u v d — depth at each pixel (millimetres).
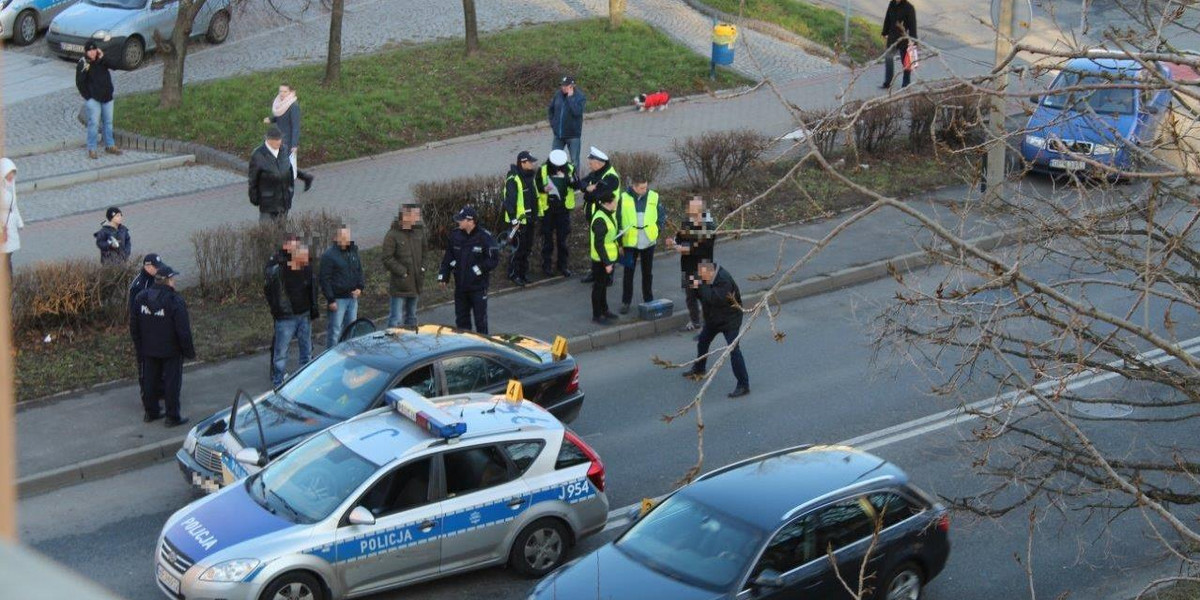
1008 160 14945
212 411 13695
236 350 15359
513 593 10047
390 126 23781
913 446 12812
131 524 11305
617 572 8781
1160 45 6648
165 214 19734
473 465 10016
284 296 13906
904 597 9312
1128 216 7445
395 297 15477
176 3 27219
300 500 9664
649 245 16594
